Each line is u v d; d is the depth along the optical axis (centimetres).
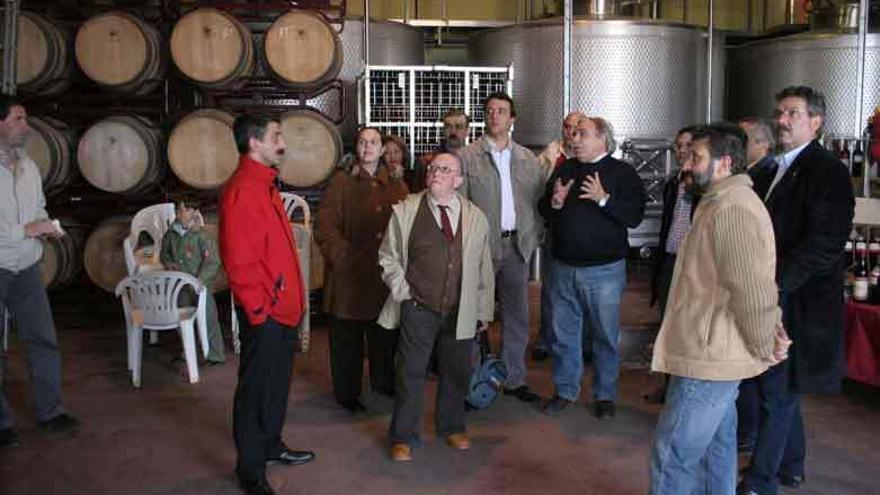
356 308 443
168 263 561
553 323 451
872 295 454
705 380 267
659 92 796
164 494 358
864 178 629
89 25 681
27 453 405
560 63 781
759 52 877
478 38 845
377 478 372
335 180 446
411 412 391
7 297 419
